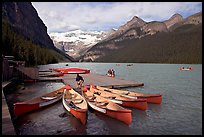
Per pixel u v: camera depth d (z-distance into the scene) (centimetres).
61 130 1277
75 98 1873
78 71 5019
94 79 3581
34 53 9588
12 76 3403
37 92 2600
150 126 1379
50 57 14750
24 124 1377
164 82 3981
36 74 3606
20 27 19712
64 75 4531
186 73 6794
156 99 2006
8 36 7762
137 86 3016
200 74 6309
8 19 17512
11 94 2450
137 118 1541
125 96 2058
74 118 1470
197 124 1430
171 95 2528
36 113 1605
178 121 1490
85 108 1473
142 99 1789
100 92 2186
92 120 1457
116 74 6222
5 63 2975
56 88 2944
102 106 1627
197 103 2064
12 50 7462
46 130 1277
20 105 1515
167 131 1299
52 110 1692
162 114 1655
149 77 5153
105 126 1350
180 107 1892
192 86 3400
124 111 1373
